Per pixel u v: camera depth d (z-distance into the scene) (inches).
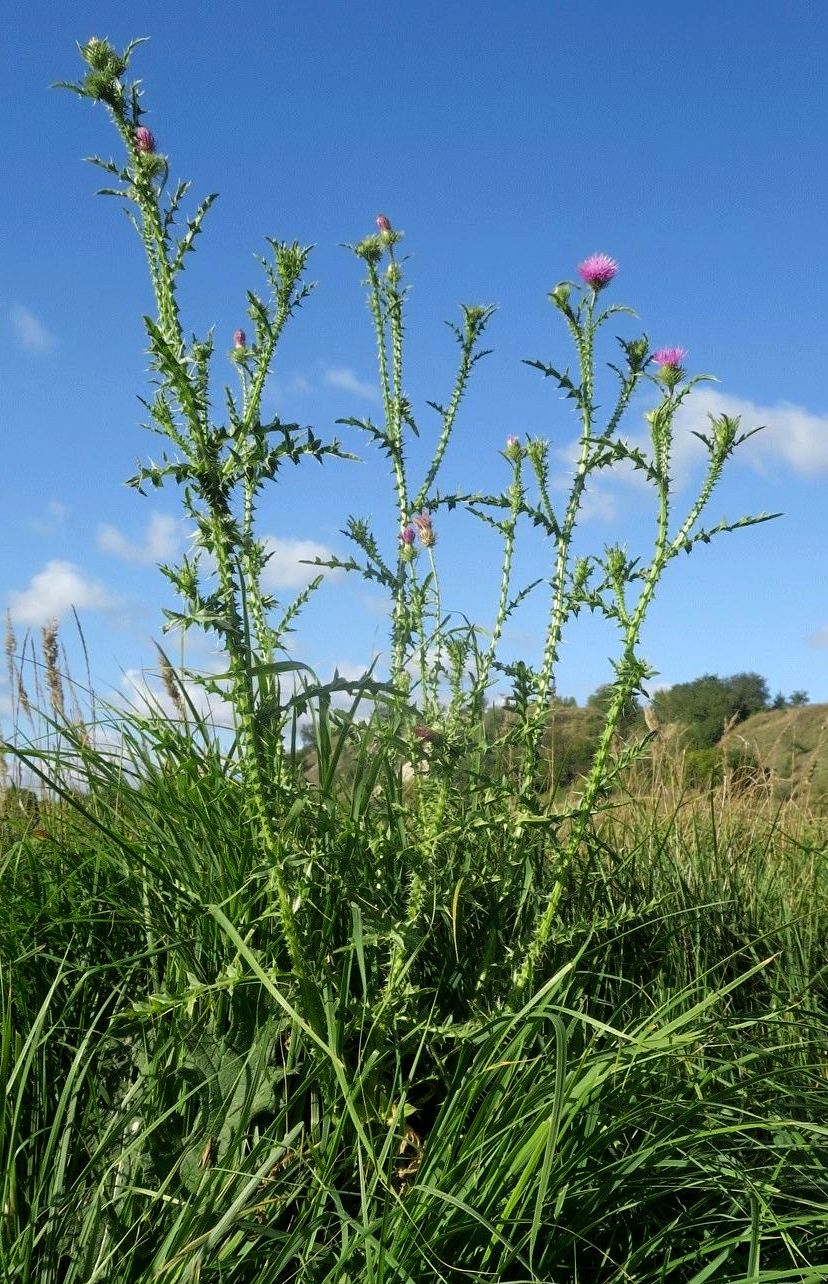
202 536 72.5
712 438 81.7
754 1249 66.2
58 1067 86.0
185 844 100.0
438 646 106.1
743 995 126.6
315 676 91.1
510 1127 72.6
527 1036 83.5
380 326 108.0
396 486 105.3
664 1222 78.4
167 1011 80.2
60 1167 74.7
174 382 68.1
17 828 126.8
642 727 138.1
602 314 96.0
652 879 140.7
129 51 70.1
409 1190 69.8
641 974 121.6
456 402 106.3
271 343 74.5
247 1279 69.4
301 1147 77.6
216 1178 72.4
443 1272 67.5
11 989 87.4
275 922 89.9
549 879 119.3
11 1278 67.1
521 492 103.0
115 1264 70.6
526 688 91.9
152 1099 79.1
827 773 208.2
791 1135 86.7
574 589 96.0
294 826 89.0
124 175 69.7
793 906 150.2
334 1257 70.3
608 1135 75.2
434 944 97.8
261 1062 80.0
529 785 96.5
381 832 99.5
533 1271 65.5
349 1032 79.5
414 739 88.7
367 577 101.6
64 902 105.8
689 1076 90.7
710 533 81.8
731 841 171.2
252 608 102.0
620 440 82.8
